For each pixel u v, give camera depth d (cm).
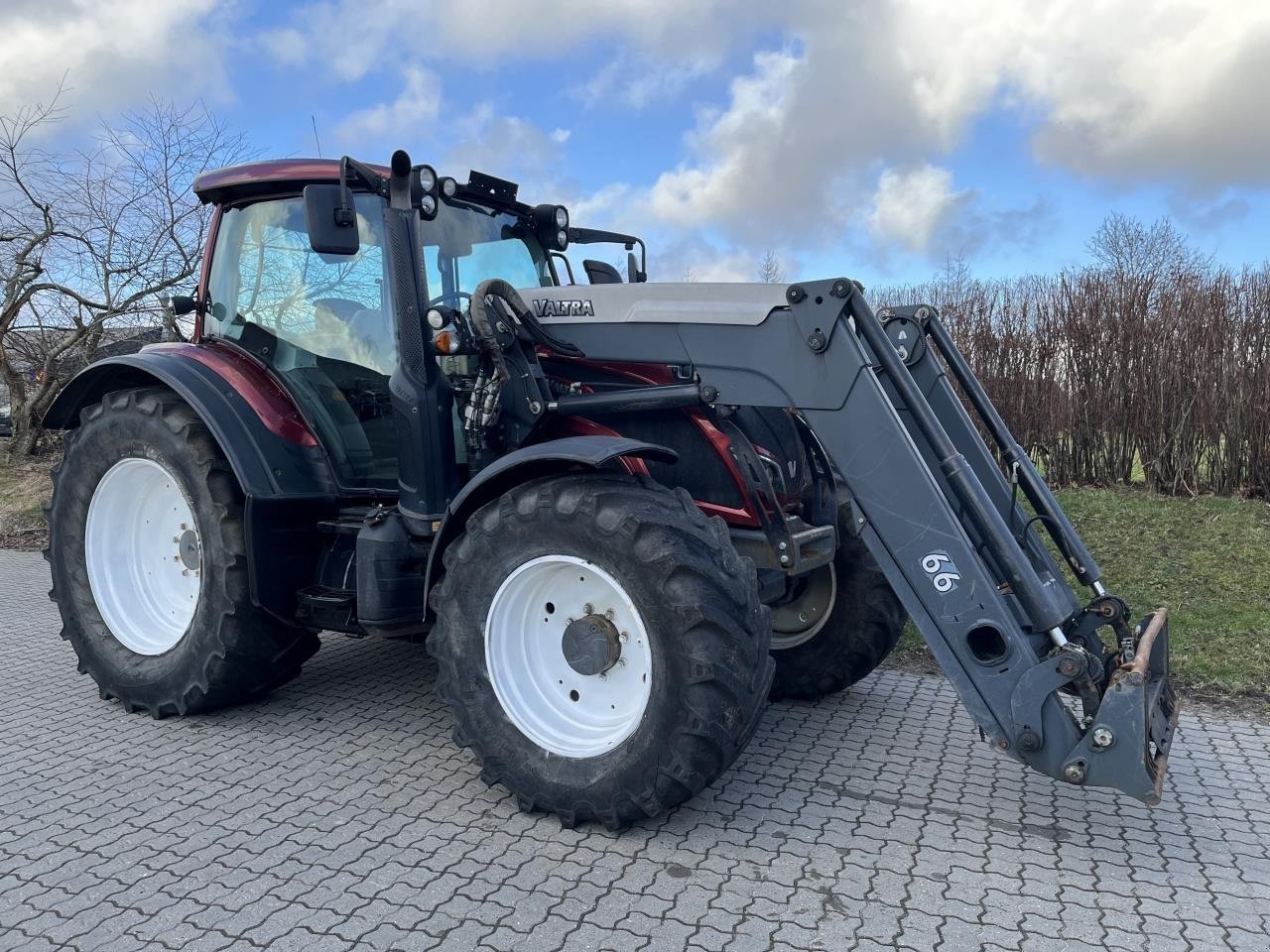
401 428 342
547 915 239
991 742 276
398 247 344
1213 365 822
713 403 319
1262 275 818
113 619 411
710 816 296
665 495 283
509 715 298
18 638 529
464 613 301
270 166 388
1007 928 233
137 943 228
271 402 386
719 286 324
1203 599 543
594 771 281
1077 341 884
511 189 404
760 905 243
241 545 368
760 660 274
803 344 302
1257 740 362
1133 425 863
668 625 268
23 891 253
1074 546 326
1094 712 273
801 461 377
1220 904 245
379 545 335
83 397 437
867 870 262
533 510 289
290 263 393
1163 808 302
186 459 376
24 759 347
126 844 279
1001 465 417
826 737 368
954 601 279
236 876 260
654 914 239
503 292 329
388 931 232
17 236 1060
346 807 303
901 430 287
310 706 404
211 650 370
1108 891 251
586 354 343
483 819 295
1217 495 832
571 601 301
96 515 414
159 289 1055
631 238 468
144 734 373
